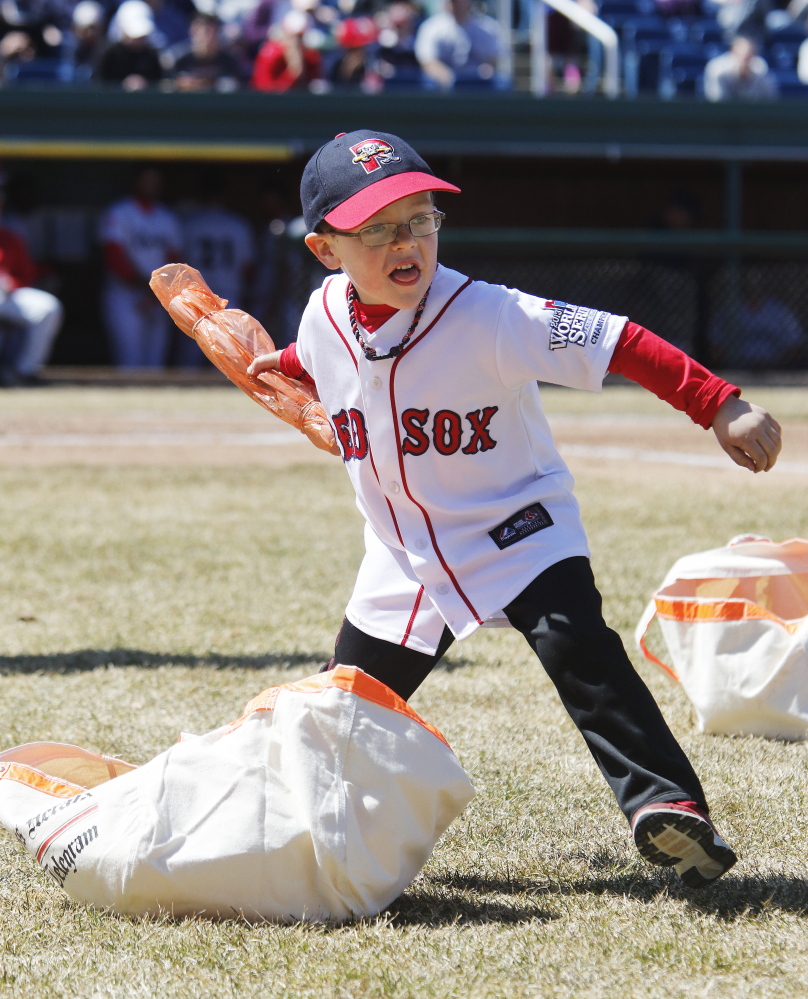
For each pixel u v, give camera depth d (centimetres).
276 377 1020
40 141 5666
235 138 5797
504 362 848
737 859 873
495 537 869
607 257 5803
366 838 812
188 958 755
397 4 6788
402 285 840
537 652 847
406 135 5909
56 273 6378
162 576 1936
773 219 6869
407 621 889
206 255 5862
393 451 879
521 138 5991
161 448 3591
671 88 6500
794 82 6694
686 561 1259
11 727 1216
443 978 726
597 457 3366
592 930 790
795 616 1245
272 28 6612
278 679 1393
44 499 2678
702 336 5903
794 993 703
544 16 6216
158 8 6538
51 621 1661
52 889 876
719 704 1198
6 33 6306
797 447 3547
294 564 2020
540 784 1065
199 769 830
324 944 773
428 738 827
